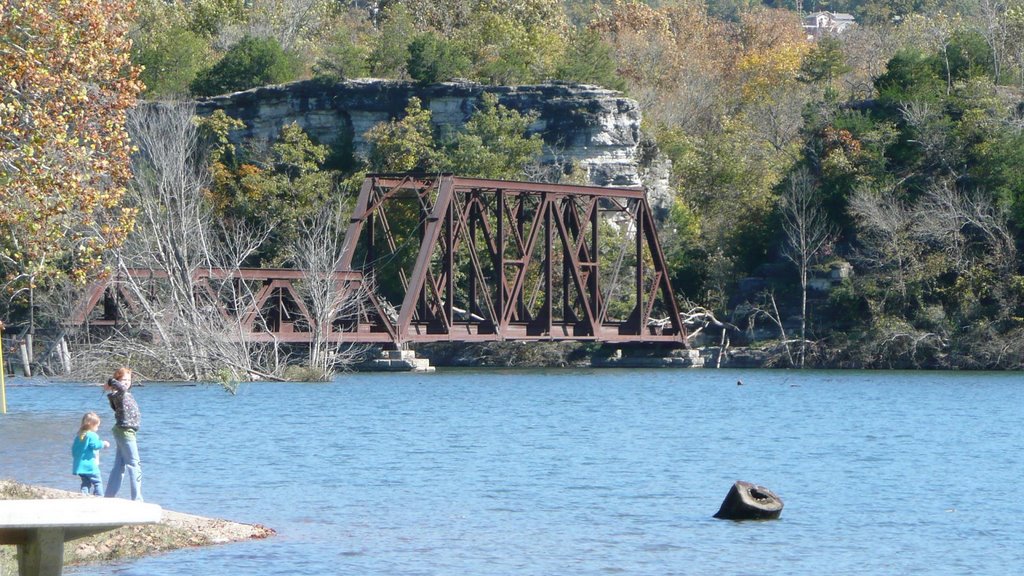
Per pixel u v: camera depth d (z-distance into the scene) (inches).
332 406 7278.5
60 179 4719.5
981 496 4185.5
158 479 4335.6
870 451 5423.2
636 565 3137.3
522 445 5526.6
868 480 4549.7
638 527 3607.3
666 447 5516.7
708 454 5275.6
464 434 5944.9
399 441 5605.3
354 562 3102.9
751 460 5083.7
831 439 5895.7
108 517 2020.2
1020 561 3223.4
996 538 3496.6
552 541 3400.6
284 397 7746.1
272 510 3782.0
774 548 3346.5
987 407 7706.7
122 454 3248.0
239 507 3816.4
